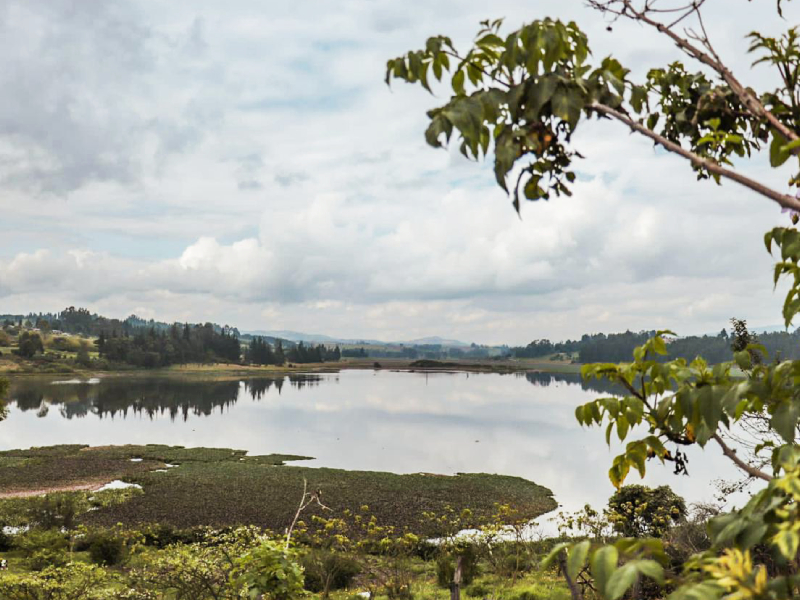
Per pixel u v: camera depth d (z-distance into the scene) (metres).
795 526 0.88
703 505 10.43
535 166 1.21
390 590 15.55
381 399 133.00
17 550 22.59
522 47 1.17
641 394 1.36
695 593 0.87
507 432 79.00
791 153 1.29
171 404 109.94
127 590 9.15
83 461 50.94
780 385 1.15
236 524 30.84
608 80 1.24
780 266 1.33
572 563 0.90
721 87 1.59
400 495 38.75
